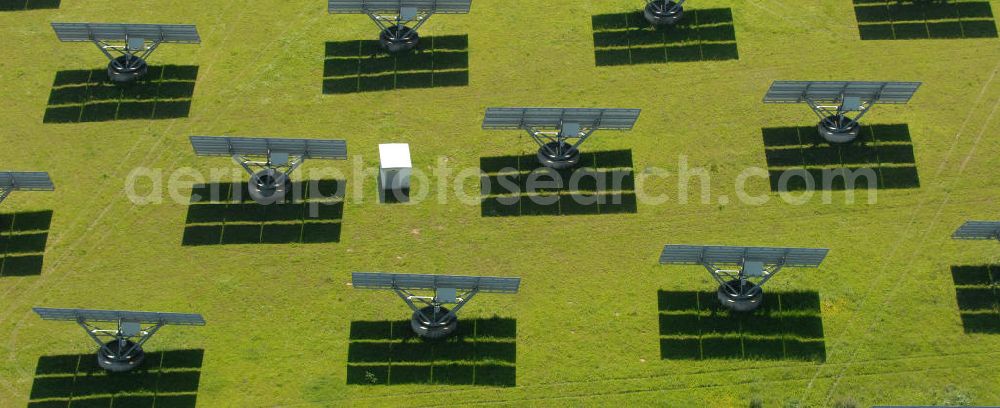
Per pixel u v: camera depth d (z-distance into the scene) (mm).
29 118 157375
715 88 159000
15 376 136125
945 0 166625
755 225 147125
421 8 161750
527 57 162625
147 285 143125
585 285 142750
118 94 159250
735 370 136125
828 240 145750
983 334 138000
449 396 135125
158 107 158375
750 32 164500
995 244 144625
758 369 136125
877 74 160250
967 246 144625
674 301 141000
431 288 137000
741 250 136875
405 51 162875
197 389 135500
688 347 137750
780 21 165625
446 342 138250
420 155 153125
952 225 146625
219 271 144000
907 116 155625
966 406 131375
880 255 144250
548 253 145125
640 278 143000
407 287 137375
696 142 154000
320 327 139625
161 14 168875
